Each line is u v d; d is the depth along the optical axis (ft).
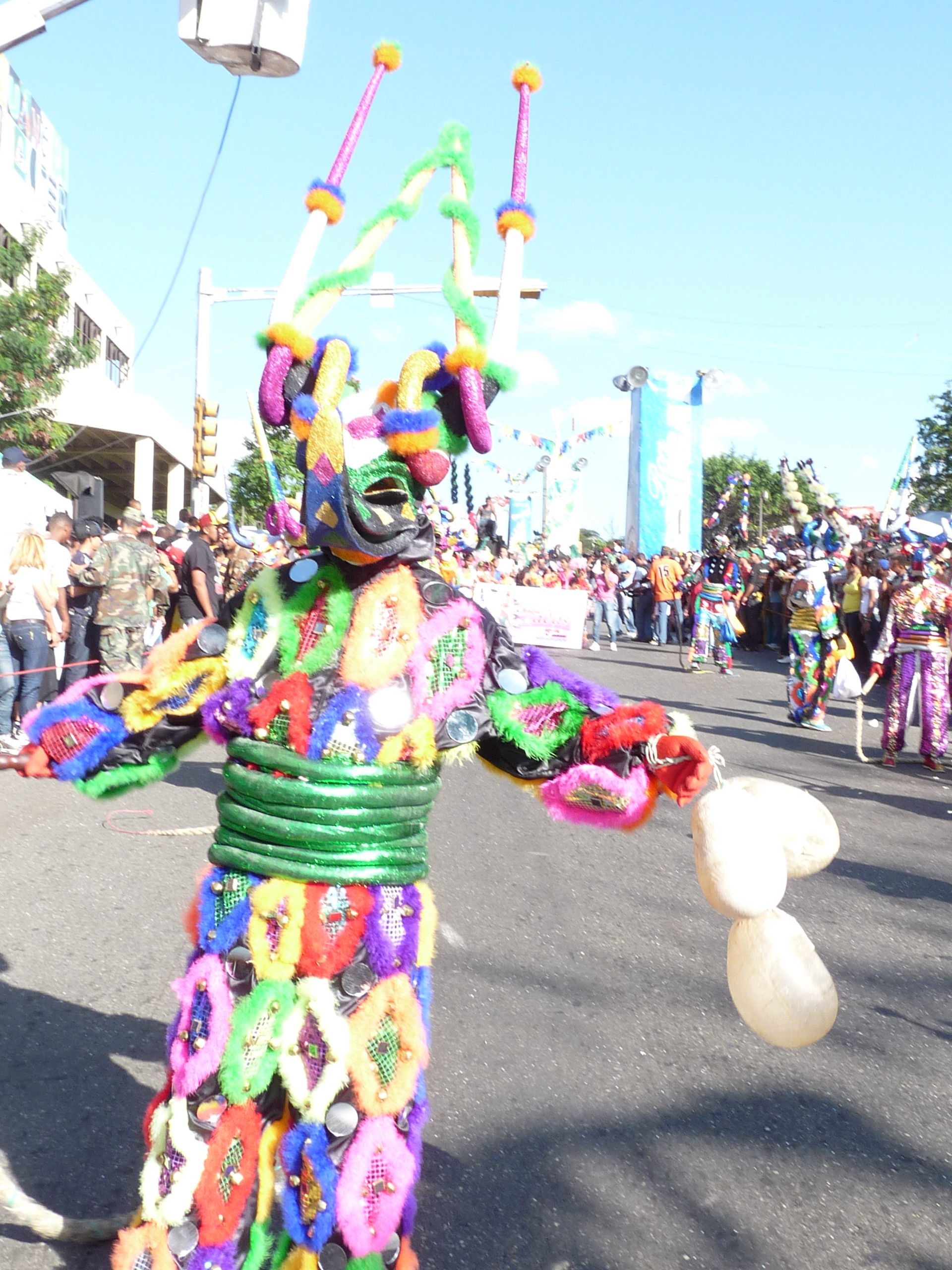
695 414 99.86
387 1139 6.57
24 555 28.22
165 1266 6.55
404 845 6.80
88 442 115.55
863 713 45.47
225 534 41.01
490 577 75.56
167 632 39.60
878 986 15.05
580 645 71.82
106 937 15.39
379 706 6.61
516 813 24.21
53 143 124.88
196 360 58.90
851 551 57.00
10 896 16.94
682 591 63.36
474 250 7.31
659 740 6.95
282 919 6.56
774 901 7.01
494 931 16.44
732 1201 9.86
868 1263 9.10
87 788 7.23
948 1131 11.27
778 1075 12.28
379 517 6.54
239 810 6.73
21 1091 11.14
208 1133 6.61
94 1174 9.78
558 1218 9.48
